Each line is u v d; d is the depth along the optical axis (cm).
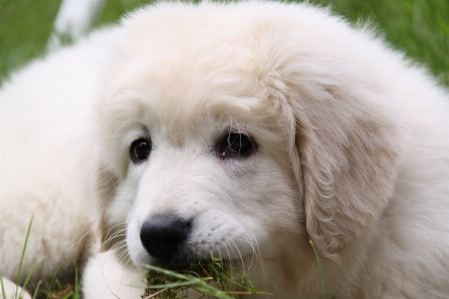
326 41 372
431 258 367
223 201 340
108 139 388
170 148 354
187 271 335
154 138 361
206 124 347
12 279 484
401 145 360
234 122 344
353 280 367
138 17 411
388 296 368
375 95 366
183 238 328
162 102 347
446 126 394
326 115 350
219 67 346
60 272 492
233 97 341
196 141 350
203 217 332
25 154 509
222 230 333
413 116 391
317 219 347
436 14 597
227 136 349
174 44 362
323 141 348
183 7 407
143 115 360
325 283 365
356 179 353
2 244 480
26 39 852
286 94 348
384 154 356
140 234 334
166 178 342
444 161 383
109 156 394
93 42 583
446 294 372
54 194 484
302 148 349
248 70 347
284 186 350
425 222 371
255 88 346
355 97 358
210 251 330
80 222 486
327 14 418
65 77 551
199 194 336
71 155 485
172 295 349
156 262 341
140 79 355
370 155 354
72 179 482
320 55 362
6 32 874
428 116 395
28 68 610
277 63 352
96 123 401
